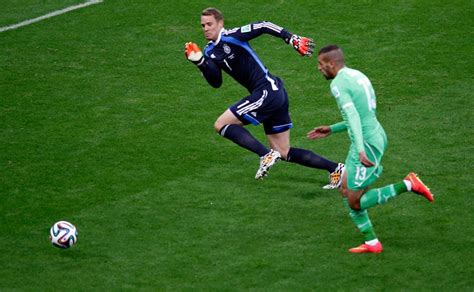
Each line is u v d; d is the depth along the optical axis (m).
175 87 42.09
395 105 39.38
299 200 31.39
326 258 27.05
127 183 32.94
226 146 36.22
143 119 38.84
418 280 25.50
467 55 44.19
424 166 33.62
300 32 47.22
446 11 49.00
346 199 27.17
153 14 50.12
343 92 25.94
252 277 26.03
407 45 45.50
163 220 30.05
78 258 27.56
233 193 32.03
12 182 33.12
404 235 28.38
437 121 37.66
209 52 32.47
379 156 26.59
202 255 27.55
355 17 48.62
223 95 41.22
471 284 25.20
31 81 42.91
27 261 27.42
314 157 32.31
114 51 46.12
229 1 51.22
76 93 41.56
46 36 48.03
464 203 30.48
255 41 46.69
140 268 26.83
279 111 32.09
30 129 37.94
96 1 52.16
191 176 33.50
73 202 31.48
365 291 24.98
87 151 35.81
